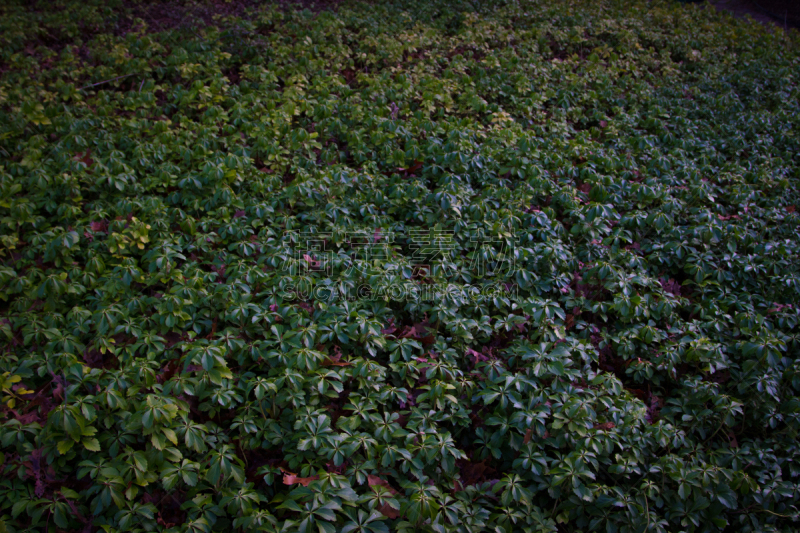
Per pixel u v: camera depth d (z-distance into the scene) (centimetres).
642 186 599
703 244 542
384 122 666
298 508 282
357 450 338
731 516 348
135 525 294
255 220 515
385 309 443
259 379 353
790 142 794
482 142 699
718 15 1366
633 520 324
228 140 643
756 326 446
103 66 779
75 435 302
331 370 374
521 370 413
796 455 373
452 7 1129
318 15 1016
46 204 521
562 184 613
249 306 402
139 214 528
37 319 406
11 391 351
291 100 719
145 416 301
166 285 464
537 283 485
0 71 805
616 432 361
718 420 394
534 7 1162
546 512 334
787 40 1236
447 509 301
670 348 425
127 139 623
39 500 292
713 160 730
